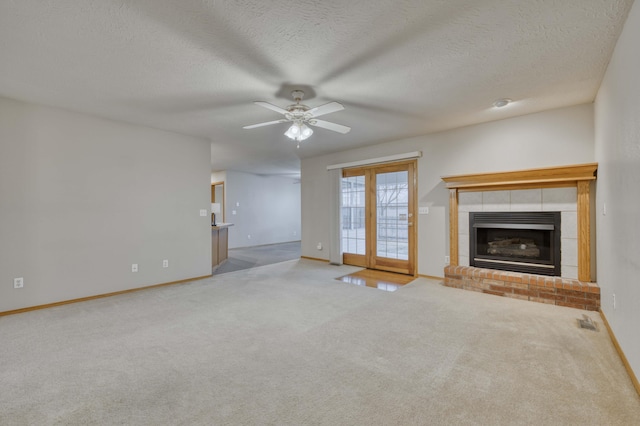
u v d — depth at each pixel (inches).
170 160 177.0
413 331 106.5
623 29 79.0
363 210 224.1
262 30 79.3
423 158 187.5
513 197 151.2
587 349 91.4
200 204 191.5
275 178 391.9
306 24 76.8
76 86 114.3
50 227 136.9
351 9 70.9
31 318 121.3
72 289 142.6
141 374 79.9
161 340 100.6
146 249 167.2
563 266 138.6
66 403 68.0
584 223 131.0
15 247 128.2
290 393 71.5
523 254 153.6
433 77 108.0
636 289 72.7
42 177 134.7
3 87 115.1
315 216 257.3
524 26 78.5
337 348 94.3
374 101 130.8
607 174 106.5
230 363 85.4
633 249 75.4
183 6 69.3
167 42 84.7
